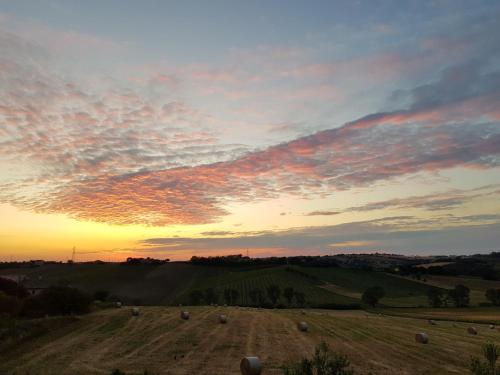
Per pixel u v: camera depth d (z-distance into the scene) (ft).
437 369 75.05
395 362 79.97
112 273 372.17
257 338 102.12
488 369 52.47
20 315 135.03
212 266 448.24
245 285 366.22
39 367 74.38
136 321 123.85
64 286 143.95
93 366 74.95
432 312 264.31
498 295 320.09
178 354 84.38
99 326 115.44
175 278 388.78
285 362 78.33
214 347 91.09
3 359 81.61
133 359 80.23
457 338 113.50
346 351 89.04
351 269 460.14
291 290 315.17
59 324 115.96
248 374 69.05
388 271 466.70
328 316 165.27
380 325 140.77
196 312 151.64
